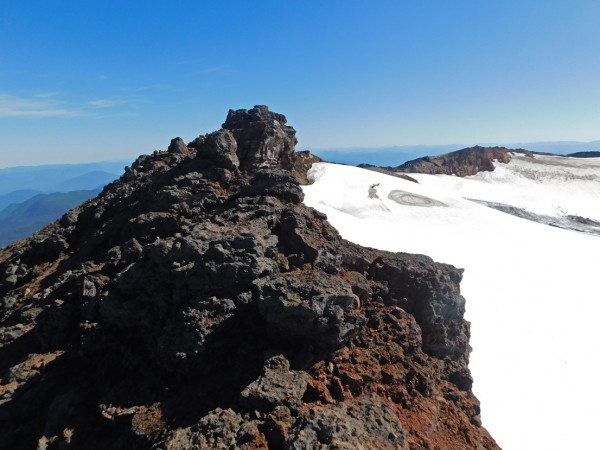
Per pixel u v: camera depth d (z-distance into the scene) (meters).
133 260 27.14
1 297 33.91
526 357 28.14
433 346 21.38
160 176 38.97
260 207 26.30
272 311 17.09
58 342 23.48
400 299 21.94
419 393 18.11
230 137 37.59
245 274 19.06
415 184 73.50
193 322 17.61
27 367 21.67
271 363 16.22
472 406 18.98
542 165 130.25
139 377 18.30
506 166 127.88
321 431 12.86
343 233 44.53
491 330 30.91
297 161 68.06
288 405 14.45
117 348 20.25
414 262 24.09
